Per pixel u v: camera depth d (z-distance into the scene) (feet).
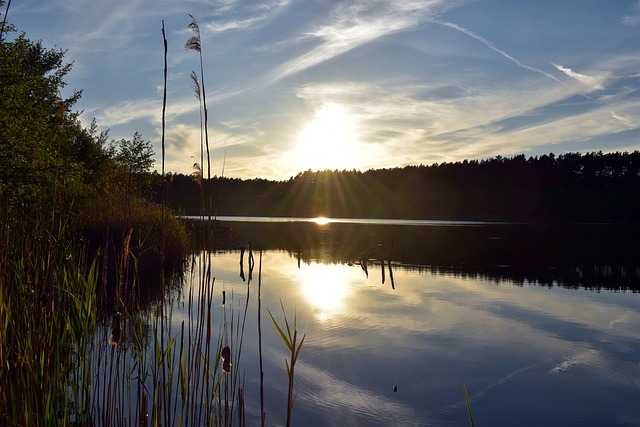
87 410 13.28
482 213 336.70
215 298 44.16
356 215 425.28
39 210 16.22
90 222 50.21
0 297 11.42
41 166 46.21
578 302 47.11
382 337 33.81
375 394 24.41
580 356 30.86
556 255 87.92
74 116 77.77
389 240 121.39
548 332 36.17
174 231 61.36
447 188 403.75
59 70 91.35
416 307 43.45
